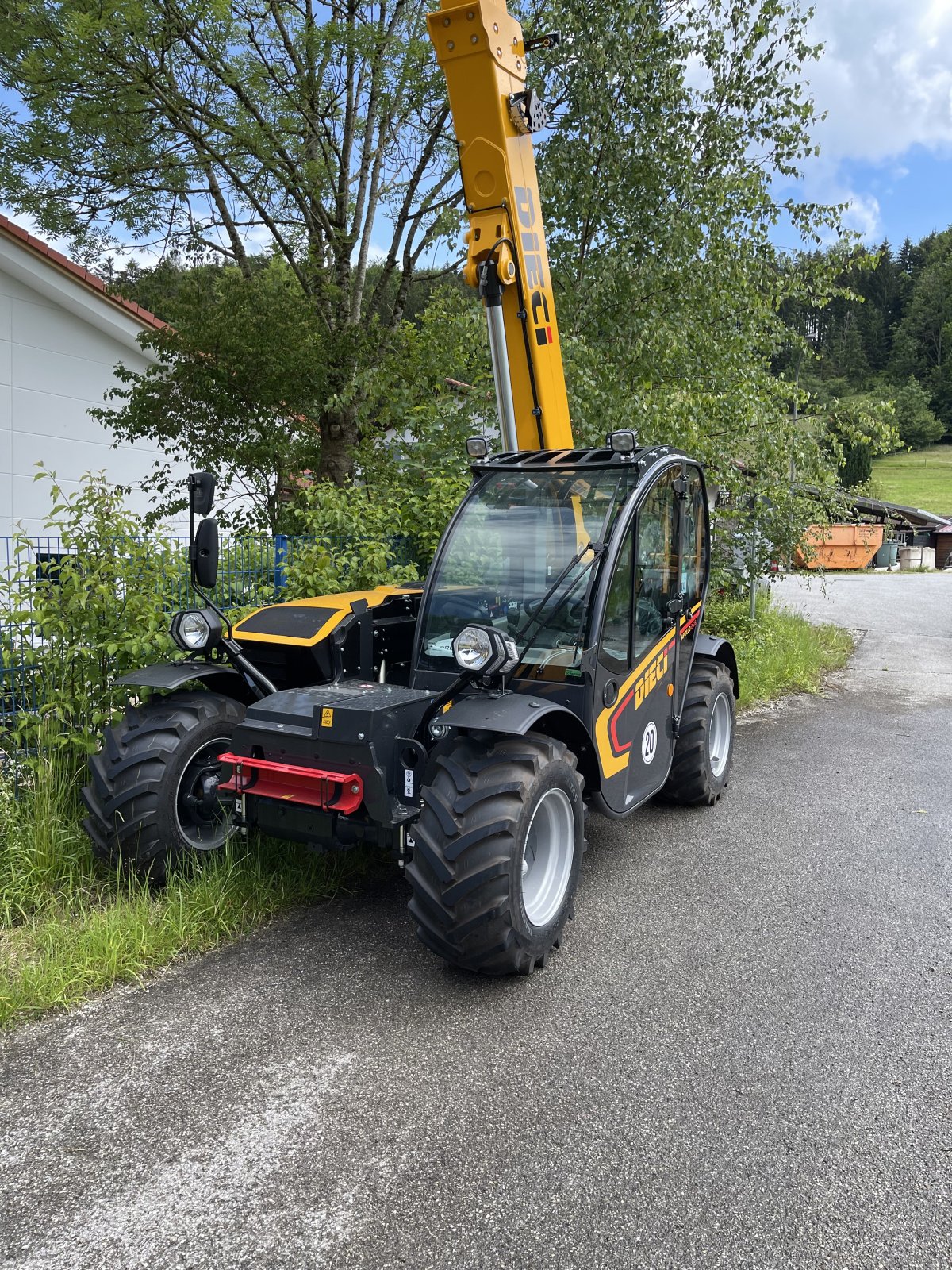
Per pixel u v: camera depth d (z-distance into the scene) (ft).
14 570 15.71
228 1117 8.32
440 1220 7.08
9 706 15.08
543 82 28.84
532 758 10.70
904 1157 7.84
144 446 40.91
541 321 15.96
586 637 12.05
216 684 13.99
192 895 12.13
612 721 12.83
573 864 11.61
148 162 32.04
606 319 29.58
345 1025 9.87
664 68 28.45
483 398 27.94
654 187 28.91
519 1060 9.22
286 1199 7.30
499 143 15.15
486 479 13.79
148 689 14.52
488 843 10.16
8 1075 8.96
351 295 37.83
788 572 35.88
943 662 37.83
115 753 12.64
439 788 10.58
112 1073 8.98
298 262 36.88
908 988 10.82
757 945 11.93
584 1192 7.38
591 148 28.43
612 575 12.34
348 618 14.03
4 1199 7.30
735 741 23.81
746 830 16.62
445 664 12.81
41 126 30.35
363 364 33.35
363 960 11.34
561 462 13.58
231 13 28.50
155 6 28.02
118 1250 6.79
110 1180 7.51
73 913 12.17
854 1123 8.29
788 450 31.65
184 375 31.65
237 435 32.78
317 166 30.78
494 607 12.72
